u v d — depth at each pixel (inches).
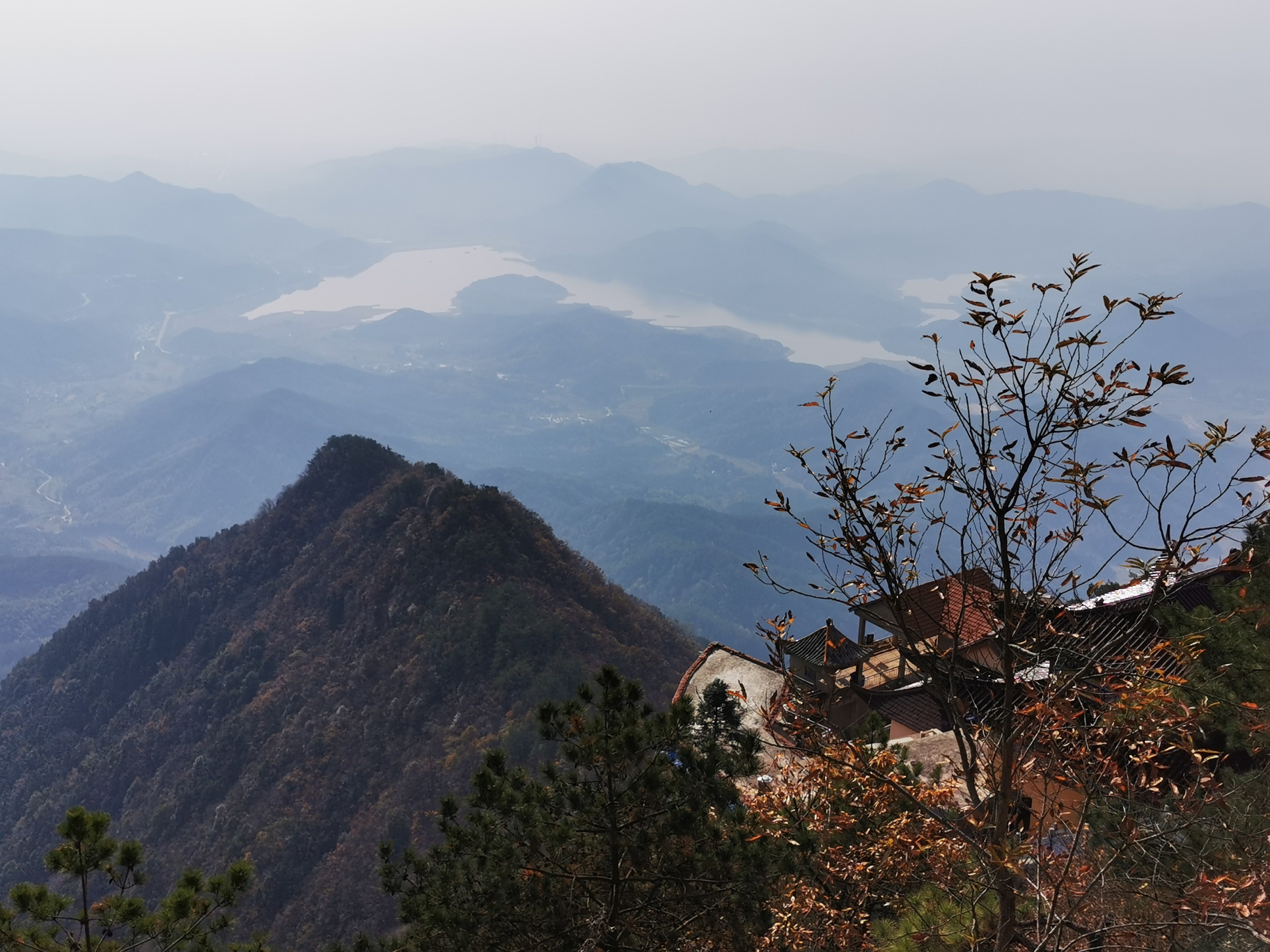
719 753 459.5
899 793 400.8
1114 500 296.7
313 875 3459.6
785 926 440.1
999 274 277.1
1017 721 349.4
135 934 381.7
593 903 457.7
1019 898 407.2
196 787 4434.1
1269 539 390.3
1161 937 347.9
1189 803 345.1
